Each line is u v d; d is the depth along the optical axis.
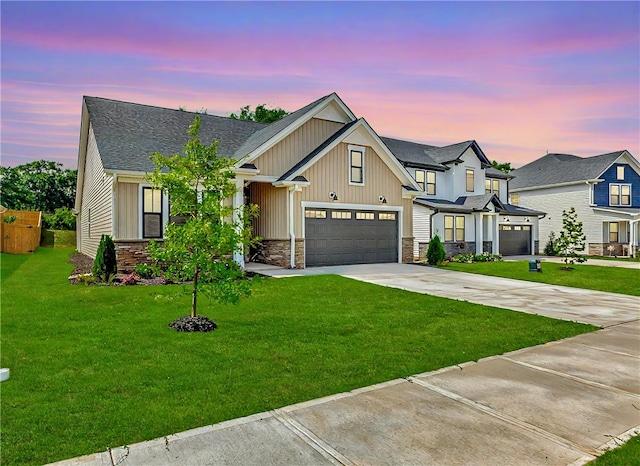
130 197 12.86
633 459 2.99
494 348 5.85
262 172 15.20
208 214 6.81
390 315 7.81
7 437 3.16
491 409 3.83
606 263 21.23
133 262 12.71
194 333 6.24
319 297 9.51
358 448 3.09
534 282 13.75
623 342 6.29
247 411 3.69
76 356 5.10
